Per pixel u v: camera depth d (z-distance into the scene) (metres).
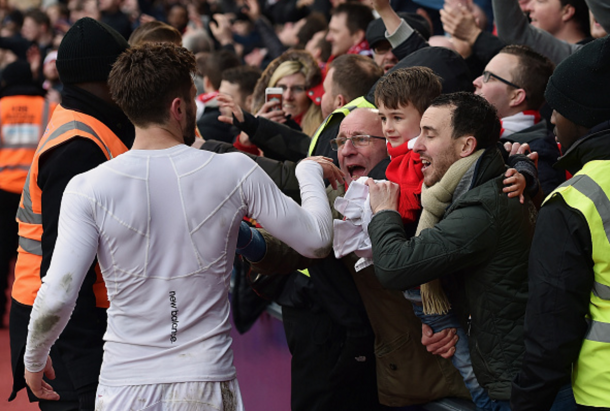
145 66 5.94
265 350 10.79
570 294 5.68
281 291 8.59
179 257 5.79
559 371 5.75
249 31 22.41
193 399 5.72
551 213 5.80
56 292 5.60
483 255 6.30
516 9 10.17
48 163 7.13
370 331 7.96
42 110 15.27
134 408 5.71
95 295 7.23
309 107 11.59
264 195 5.97
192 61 6.20
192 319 5.81
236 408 6.00
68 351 6.97
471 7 11.12
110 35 7.57
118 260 5.77
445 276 6.96
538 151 8.35
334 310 7.93
